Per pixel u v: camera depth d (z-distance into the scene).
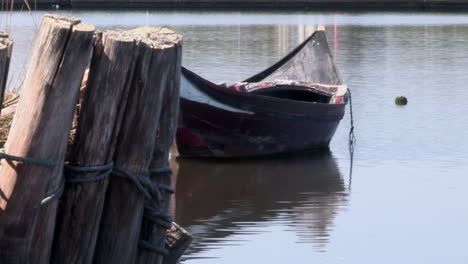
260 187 55.44
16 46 86.19
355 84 105.06
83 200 18.45
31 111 16.58
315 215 48.19
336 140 71.50
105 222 19.53
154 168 20.52
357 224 46.22
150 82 18.84
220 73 111.94
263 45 155.62
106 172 18.59
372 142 69.88
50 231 17.70
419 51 148.75
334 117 68.31
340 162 63.12
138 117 18.91
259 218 47.41
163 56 18.88
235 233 44.31
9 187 16.72
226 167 61.94
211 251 40.91
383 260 40.12
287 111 63.88
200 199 52.06
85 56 16.72
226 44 155.62
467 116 81.06
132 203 19.44
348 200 51.72
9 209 16.78
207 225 45.94
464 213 48.41
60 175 17.41
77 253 18.70
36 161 16.61
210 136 63.03
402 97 89.06
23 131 16.59
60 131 16.83
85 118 18.20
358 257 40.53
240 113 62.34
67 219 18.56
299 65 79.75
